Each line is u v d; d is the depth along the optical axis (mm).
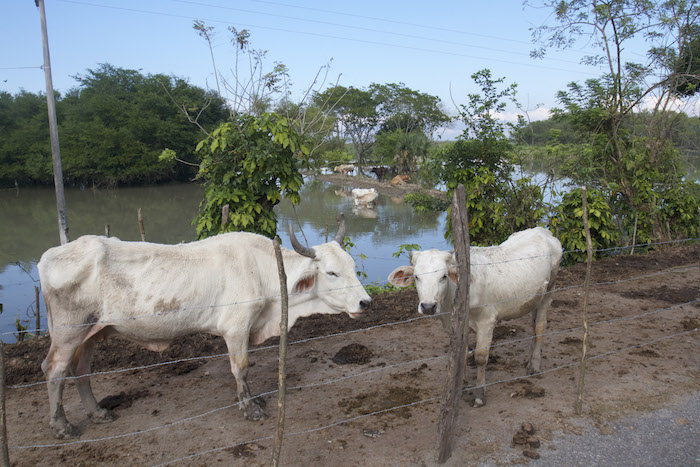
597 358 5086
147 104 39094
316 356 5250
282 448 3568
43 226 20156
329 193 33062
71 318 3592
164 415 4082
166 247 3969
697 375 4660
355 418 3951
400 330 5957
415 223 19406
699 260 8828
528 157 10477
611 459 3480
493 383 4613
